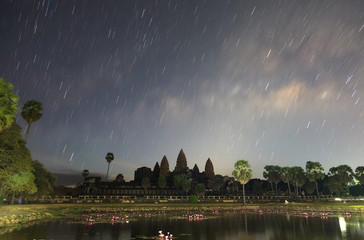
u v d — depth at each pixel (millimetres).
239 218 33938
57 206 42562
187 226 25266
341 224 26328
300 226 25172
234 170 62344
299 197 83688
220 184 105625
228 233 20891
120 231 21312
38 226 23531
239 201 74000
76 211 42281
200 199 73125
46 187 47500
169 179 119125
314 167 83500
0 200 33625
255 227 24641
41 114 45438
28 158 32438
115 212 42938
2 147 27719
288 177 88062
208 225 26141
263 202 74375
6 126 21094
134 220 30469
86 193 87438
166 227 24328
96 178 96125
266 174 99875
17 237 17672
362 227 23906
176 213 42469
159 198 75500
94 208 45969
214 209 52438
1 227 22406
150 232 20969
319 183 101500
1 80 19984
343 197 80562
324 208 48188
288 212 44344
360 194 87125
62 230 21359
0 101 19859
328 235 19609
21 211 30438
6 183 29625
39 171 46969
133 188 97562
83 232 20453
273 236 19438
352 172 84688
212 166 131250
